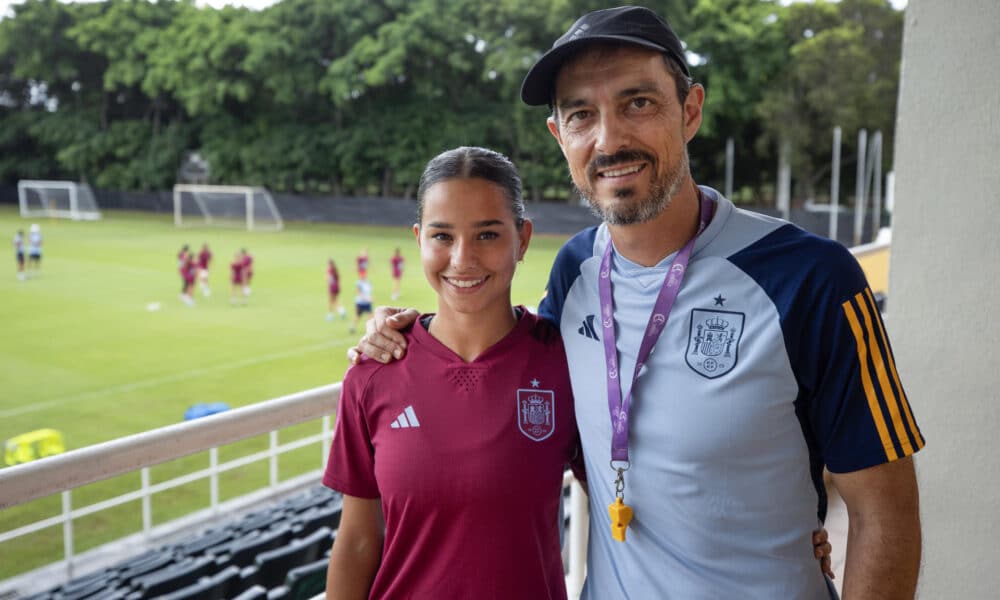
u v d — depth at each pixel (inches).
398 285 877.8
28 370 539.5
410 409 56.0
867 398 49.6
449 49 1701.5
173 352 590.9
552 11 1489.9
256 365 554.9
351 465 59.4
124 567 205.5
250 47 1835.6
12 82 2301.9
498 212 54.4
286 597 115.9
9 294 829.2
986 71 76.6
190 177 2101.4
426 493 55.0
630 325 55.4
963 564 83.7
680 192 53.6
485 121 1679.4
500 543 54.9
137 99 2236.7
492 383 55.9
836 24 1314.0
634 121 50.7
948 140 79.6
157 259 1098.1
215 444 62.9
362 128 1806.1
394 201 1649.9
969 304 80.3
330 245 1286.9
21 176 2272.4
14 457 346.0
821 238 51.9
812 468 52.9
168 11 2162.9
